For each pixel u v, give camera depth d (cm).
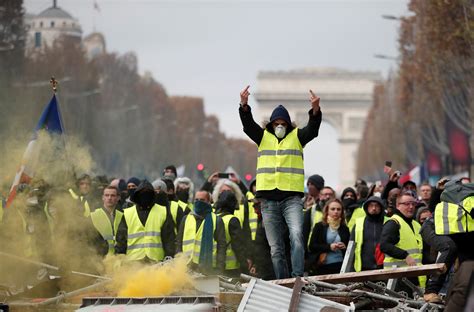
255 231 3716
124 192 4188
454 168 12050
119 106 18888
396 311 2353
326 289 2484
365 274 2534
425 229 2591
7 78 11000
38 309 2394
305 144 2973
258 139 2973
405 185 4166
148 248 3319
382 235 3206
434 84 11962
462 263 2269
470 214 2278
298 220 2934
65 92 14200
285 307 2242
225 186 3828
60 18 13775
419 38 11906
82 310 2194
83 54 15088
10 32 11019
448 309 2259
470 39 9400
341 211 3456
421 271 2500
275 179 2945
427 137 14625
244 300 2272
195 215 3297
